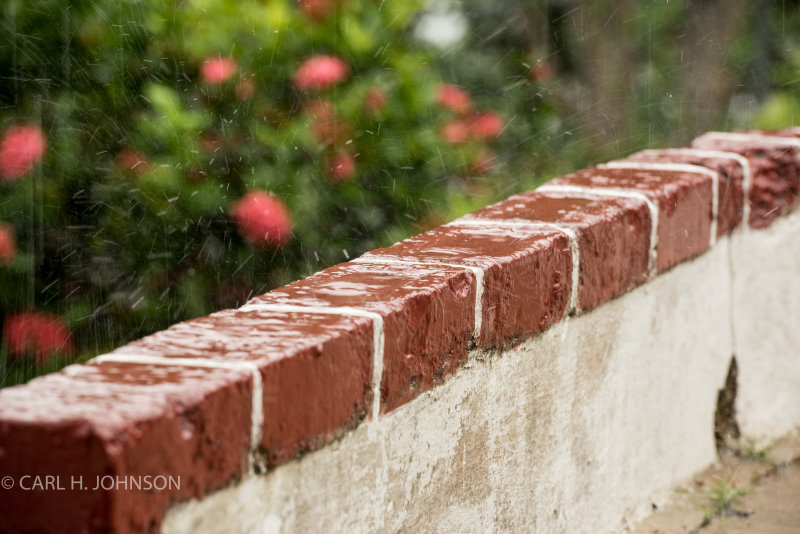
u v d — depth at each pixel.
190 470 2.92
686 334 6.33
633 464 5.92
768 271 7.14
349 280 4.14
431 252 4.62
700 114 14.10
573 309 5.10
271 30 6.72
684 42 14.15
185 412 2.89
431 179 7.11
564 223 5.14
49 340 6.18
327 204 6.79
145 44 6.49
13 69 6.23
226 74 6.57
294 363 3.31
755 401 7.20
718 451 6.94
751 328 7.09
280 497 3.33
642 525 5.97
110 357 3.22
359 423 3.69
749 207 6.91
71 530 2.67
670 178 6.17
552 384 5.03
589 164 11.13
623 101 12.89
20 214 6.18
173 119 6.29
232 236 6.54
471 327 4.33
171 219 6.40
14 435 2.67
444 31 9.54
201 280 6.51
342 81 6.92
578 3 12.50
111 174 6.33
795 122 14.98
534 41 11.42
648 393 5.99
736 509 6.29
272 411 3.23
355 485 3.71
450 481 4.32
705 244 6.37
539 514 5.06
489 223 5.14
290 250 6.68
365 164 6.90
